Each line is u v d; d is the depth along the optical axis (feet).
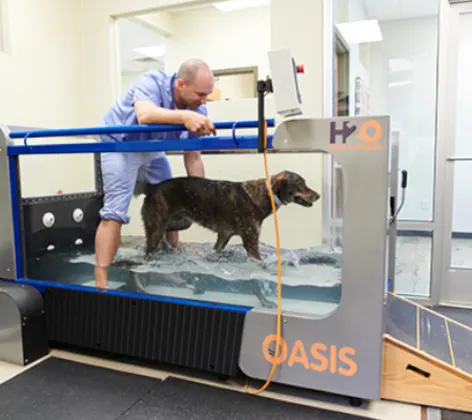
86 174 11.04
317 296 4.97
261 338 4.82
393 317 5.68
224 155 7.08
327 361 4.59
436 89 8.80
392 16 9.20
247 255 6.07
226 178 7.11
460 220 8.94
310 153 5.72
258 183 5.88
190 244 6.86
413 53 9.14
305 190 5.86
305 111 8.71
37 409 4.72
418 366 4.63
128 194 6.36
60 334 5.95
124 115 6.11
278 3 8.64
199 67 5.74
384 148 4.12
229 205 5.99
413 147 9.20
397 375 4.73
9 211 6.15
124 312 5.51
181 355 5.20
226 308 4.99
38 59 9.73
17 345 5.74
